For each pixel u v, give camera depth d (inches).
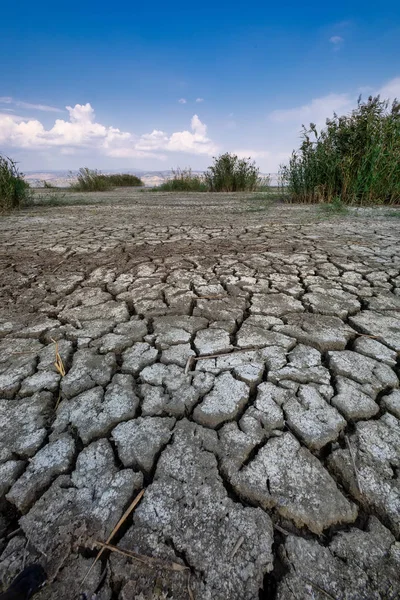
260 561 23.6
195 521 26.0
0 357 47.7
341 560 23.8
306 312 59.0
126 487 28.8
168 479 29.4
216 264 86.1
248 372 42.9
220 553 24.0
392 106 178.5
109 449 32.5
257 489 28.5
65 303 64.7
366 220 145.4
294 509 27.0
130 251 100.6
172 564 23.4
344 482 29.4
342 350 47.7
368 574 23.0
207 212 187.8
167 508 27.0
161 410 37.2
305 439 33.1
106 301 65.4
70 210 209.6
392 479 29.2
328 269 80.2
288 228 131.0
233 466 30.4
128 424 35.4
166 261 89.6
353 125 189.9
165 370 43.8
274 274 77.7
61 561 24.0
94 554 24.3
